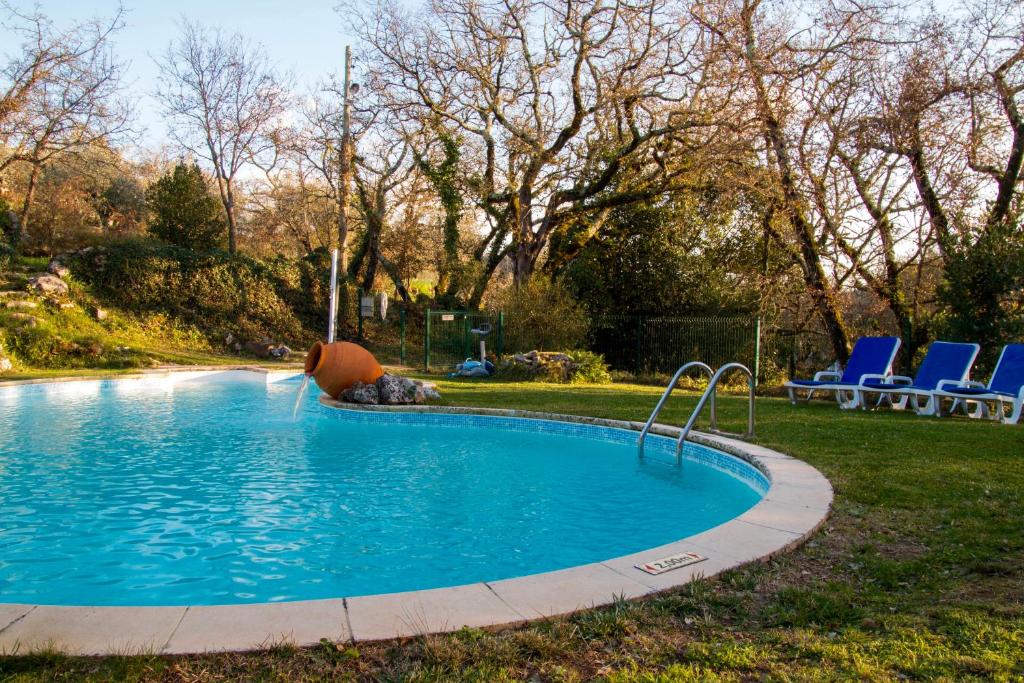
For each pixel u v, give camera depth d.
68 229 25.38
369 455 8.41
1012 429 8.59
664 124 21.11
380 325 26.25
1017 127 14.38
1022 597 3.27
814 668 2.57
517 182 23.47
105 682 2.36
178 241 25.97
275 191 32.41
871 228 16.05
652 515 5.89
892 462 6.52
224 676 2.45
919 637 2.82
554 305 20.09
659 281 21.97
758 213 17.78
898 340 11.82
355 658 2.58
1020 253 12.00
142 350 18.83
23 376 14.51
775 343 19.39
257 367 18.14
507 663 2.58
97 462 7.77
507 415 10.41
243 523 5.49
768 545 4.02
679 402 12.28
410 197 27.97
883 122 15.02
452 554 4.80
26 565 4.49
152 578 4.28
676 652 2.71
